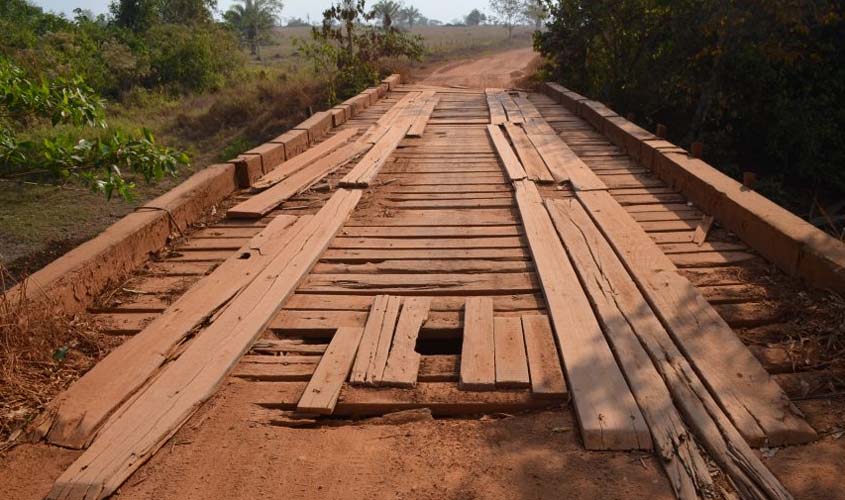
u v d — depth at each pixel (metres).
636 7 17.20
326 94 21.30
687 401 3.31
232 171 7.54
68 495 2.81
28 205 14.07
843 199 14.93
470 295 4.79
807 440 3.09
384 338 4.09
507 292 4.80
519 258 5.43
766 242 5.19
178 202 6.21
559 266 5.05
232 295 4.68
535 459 3.01
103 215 13.64
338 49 22.11
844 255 4.48
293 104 21.28
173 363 3.81
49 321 4.04
